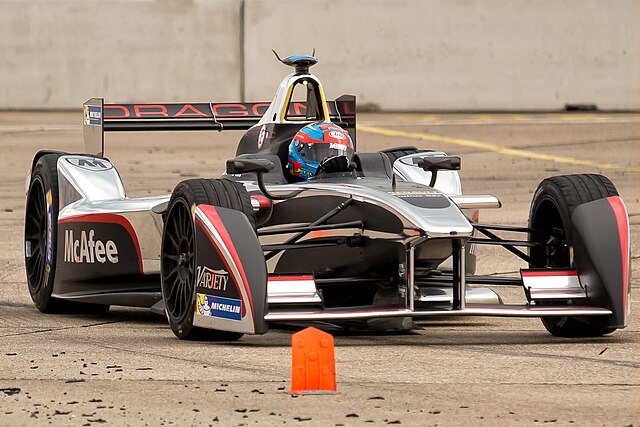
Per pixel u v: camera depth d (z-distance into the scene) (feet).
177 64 332.19
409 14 329.72
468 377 61.98
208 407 54.80
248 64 332.19
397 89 330.75
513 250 81.97
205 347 72.38
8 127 280.51
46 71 332.19
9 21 331.57
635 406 54.95
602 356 68.69
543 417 52.70
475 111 328.29
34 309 93.91
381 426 50.96
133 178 190.80
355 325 80.53
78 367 65.41
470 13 328.90
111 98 332.60
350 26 330.75
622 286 72.90
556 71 327.88
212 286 71.56
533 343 73.97
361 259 77.20
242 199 73.77
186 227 75.66
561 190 76.89
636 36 327.06
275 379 61.46
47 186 92.07
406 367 64.90
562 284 74.02
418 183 84.64
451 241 72.18
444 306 75.20
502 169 199.72
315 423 51.49
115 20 331.77
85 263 88.28
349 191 75.92
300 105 101.81
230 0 332.80
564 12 327.06
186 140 264.52
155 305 81.76
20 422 52.21
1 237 132.05
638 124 280.31
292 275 72.13
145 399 56.75
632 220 141.28
